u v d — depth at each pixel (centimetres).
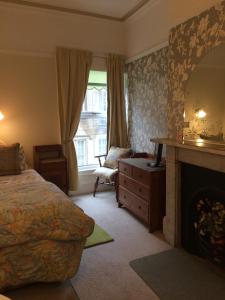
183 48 237
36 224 182
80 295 187
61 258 188
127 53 427
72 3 357
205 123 214
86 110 434
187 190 244
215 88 200
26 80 374
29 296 186
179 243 256
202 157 216
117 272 214
